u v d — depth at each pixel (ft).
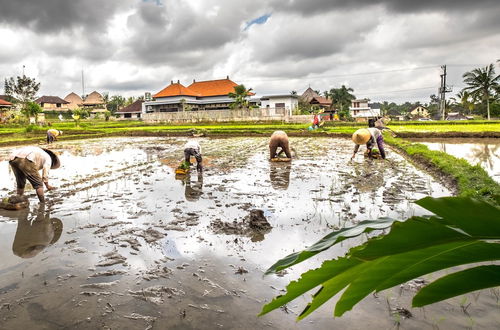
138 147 70.18
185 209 23.29
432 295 2.69
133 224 20.15
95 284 12.87
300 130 100.94
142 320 10.57
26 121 152.35
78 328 10.24
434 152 43.16
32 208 24.12
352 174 35.65
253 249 16.07
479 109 208.54
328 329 9.86
